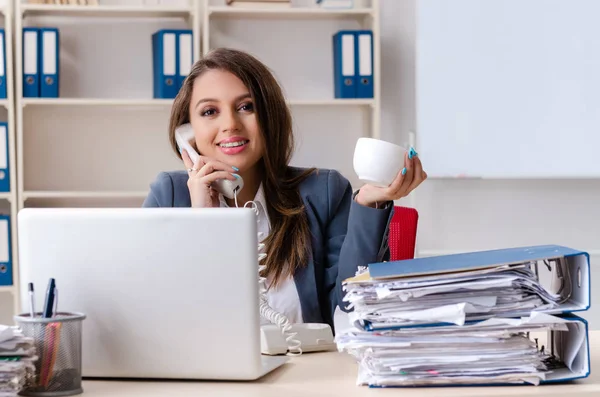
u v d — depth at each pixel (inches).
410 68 156.9
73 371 44.4
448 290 44.7
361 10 145.6
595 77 147.3
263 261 69.7
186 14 146.6
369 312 45.0
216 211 46.2
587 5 146.4
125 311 46.9
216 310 46.4
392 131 157.3
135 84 150.2
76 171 150.5
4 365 41.9
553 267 54.1
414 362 44.4
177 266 46.4
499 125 147.1
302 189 73.7
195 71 74.7
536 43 146.7
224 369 46.7
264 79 73.5
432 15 145.6
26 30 137.3
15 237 137.2
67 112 149.7
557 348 48.4
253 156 73.4
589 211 159.9
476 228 158.2
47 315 44.8
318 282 71.4
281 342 56.1
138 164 151.8
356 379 47.5
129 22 149.8
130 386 46.5
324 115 155.2
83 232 46.9
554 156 148.0
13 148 137.3
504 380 44.5
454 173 147.3
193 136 74.8
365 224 60.3
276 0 144.1
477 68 146.5
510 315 45.1
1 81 136.5
